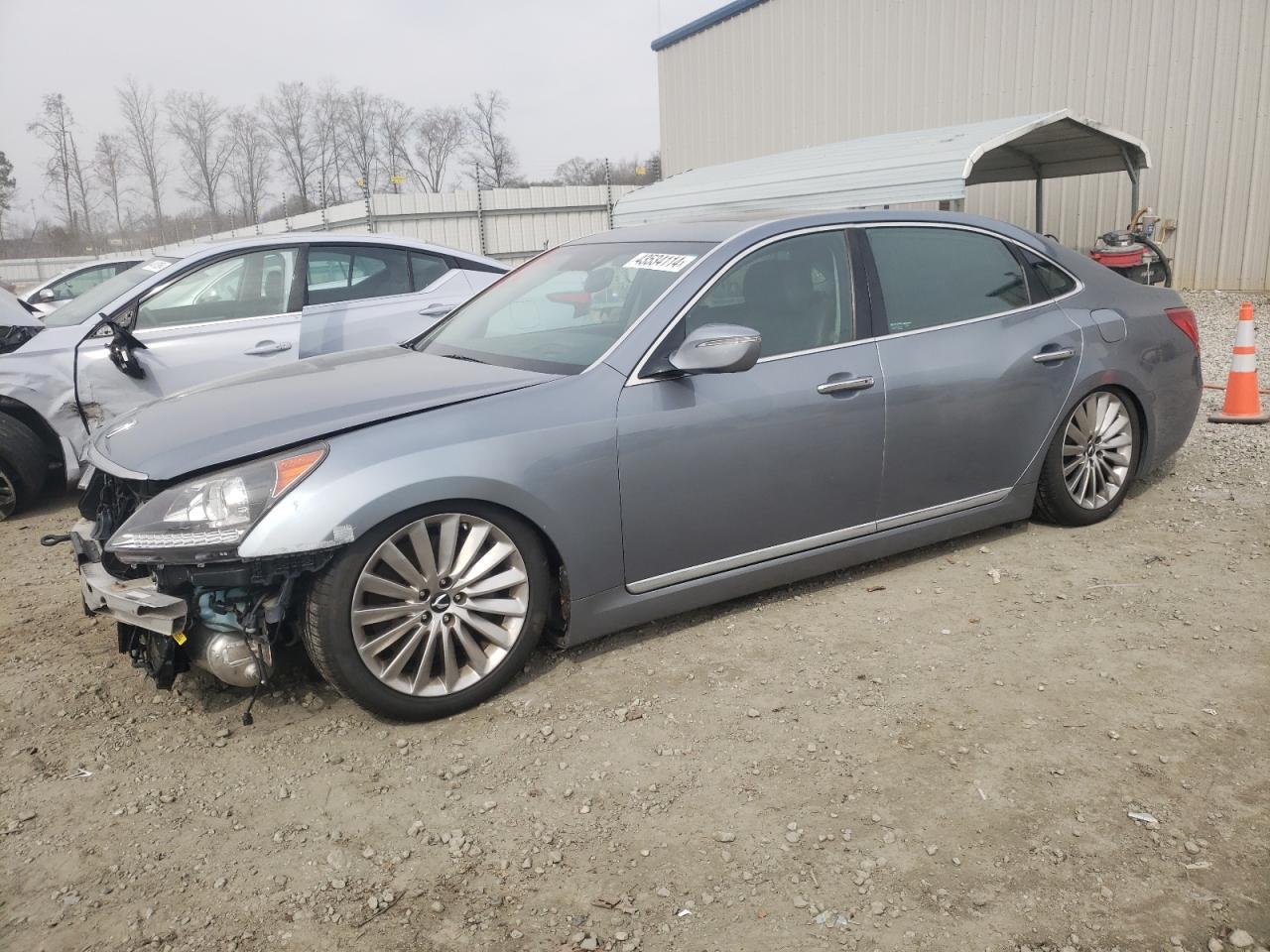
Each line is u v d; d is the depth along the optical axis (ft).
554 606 11.23
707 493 11.49
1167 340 15.61
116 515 10.68
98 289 22.02
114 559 10.27
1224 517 15.58
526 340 12.55
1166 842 7.94
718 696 10.61
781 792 8.86
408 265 22.98
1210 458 19.07
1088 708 10.05
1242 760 9.02
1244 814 8.24
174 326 19.98
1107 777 8.84
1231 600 12.45
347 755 9.74
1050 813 8.38
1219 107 39.47
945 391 13.07
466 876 7.95
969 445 13.55
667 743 9.74
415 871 8.02
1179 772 8.88
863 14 52.11
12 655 12.25
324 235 21.95
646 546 11.23
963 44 47.60
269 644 9.71
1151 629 11.77
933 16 48.75
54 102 186.29
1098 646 11.41
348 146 179.22
